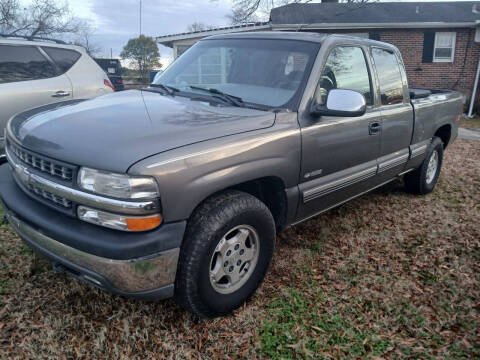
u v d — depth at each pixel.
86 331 2.52
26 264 3.17
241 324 2.64
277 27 16.39
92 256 2.12
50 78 6.07
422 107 4.58
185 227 2.28
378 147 3.85
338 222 4.30
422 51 16.98
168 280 2.27
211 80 3.46
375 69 3.91
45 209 2.37
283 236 3.91
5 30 23.70
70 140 2.30
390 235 4.05
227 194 2.54
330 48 3.33
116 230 2.14
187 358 2.35
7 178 2.83
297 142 2.88
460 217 4.58
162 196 2.14
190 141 2.32
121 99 3.11
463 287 3.17
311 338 2.55
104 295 2.85
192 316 2.69
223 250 2.55
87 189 2.13
